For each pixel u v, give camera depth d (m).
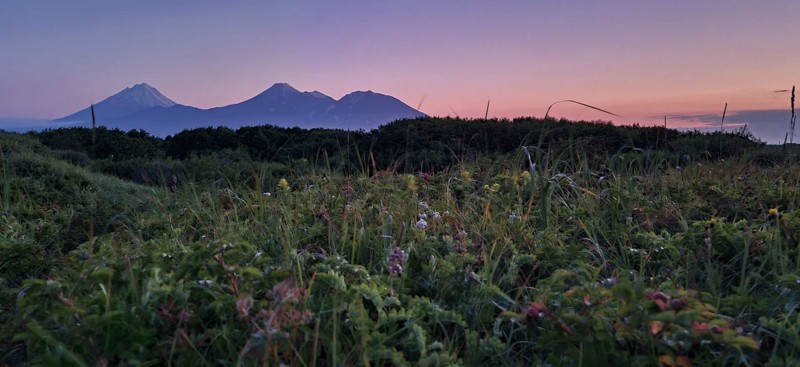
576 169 7.16
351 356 2.37
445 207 5.18
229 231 4.27
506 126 16.03
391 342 2.55
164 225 4.98
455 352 2.45
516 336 2.92
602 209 5.25
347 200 5.30
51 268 3.89
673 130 15.70
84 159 17.44
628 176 6.57
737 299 2.77
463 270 3.31
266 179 7.91
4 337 2.61
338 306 2.54
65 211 6.57
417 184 6.19
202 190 6.50
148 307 2.41
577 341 2.26
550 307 2.79
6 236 4.87
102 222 5.68
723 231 3.87
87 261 2.93
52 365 1.94
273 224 4.33
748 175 7.16
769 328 2.63
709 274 3.41
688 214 5.04
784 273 3.28
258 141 22.03
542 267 3.72
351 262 3.51
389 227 4.07
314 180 6.45
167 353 2.26
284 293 2.22
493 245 3.72
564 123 17.25
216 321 2.59
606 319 2.29
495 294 3.14
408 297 2.97
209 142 23.44
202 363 2.26
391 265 3.05
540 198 5.26
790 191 5.46
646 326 2.13
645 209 5.04
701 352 2.34
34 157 11.38
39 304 2.44
